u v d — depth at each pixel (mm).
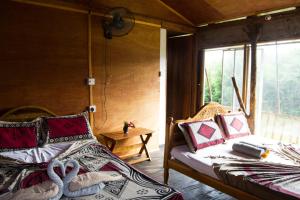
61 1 3141
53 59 3150
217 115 3494
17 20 2854
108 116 3721
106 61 3629
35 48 3006
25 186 1797
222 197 2736
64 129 2781
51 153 2469
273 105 4039
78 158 2379
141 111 4121
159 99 4383
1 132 2473
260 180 2092
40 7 2998
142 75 4074
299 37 3338
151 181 1946
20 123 2666
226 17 4137
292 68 3748
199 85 4793
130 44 3861
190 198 2705
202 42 4672
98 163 2260
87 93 3482
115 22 3334
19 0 2840
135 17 3840
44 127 2773
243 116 3711
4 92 2842
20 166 2148
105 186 1803
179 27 4477
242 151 2781
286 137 3898
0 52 2775
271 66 3988
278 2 3375
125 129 3576
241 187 2201
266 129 4145
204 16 4320
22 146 2479
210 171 2482
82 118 3010
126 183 1869
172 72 5324
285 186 1978
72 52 3299
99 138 3645
